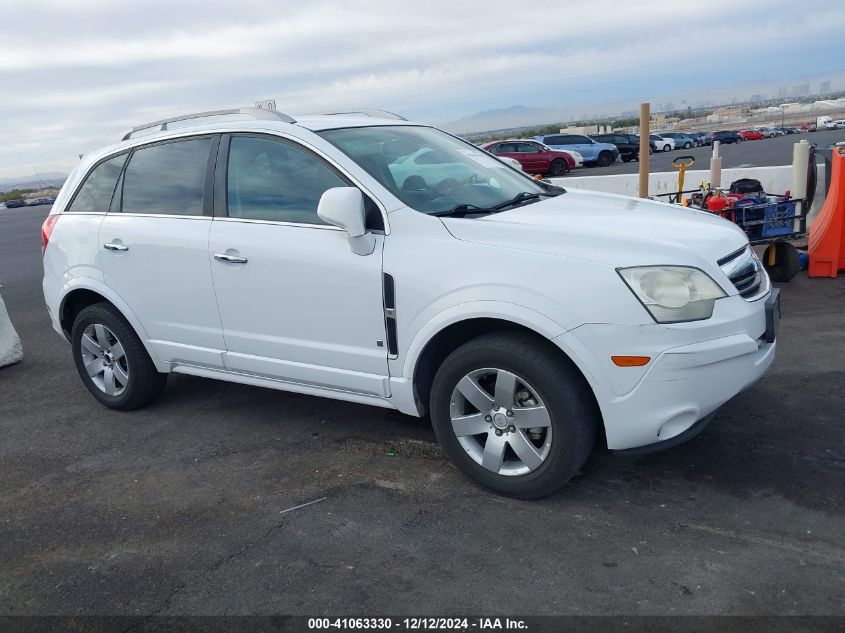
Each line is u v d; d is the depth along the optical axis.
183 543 3.29
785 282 7.21
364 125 4.27
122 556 3.22
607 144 36.56
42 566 3.20
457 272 3.30
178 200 4.33
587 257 3.11
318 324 3.78
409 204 3.61
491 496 3.49
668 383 3.02
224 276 4.05
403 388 3.60
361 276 3.56
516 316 3.14
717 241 3.37
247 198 4.04
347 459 4.01
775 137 63.47
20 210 39.03
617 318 3.01
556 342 3.08
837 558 2.82
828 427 3.93
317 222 3.77
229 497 3.68
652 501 3.34
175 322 4.41
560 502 3.39
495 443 3.39
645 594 2.70
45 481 4.05
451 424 3.50
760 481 3.44
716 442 3.86
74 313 5.16
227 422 4.68
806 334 5.50
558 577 2.83
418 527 3.27
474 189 4.03
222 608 2.81
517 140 31.38
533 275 3.14
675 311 3.02
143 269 4.43
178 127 4.52
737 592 2.67
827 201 7.32
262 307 3.96
